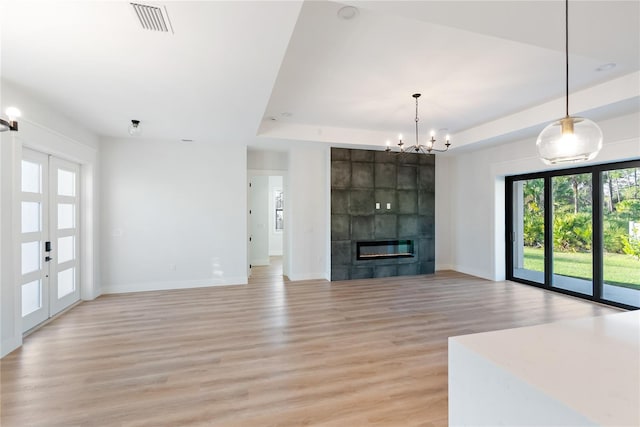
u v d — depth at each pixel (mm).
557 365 1071
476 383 1184
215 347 3064
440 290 5297
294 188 6133
